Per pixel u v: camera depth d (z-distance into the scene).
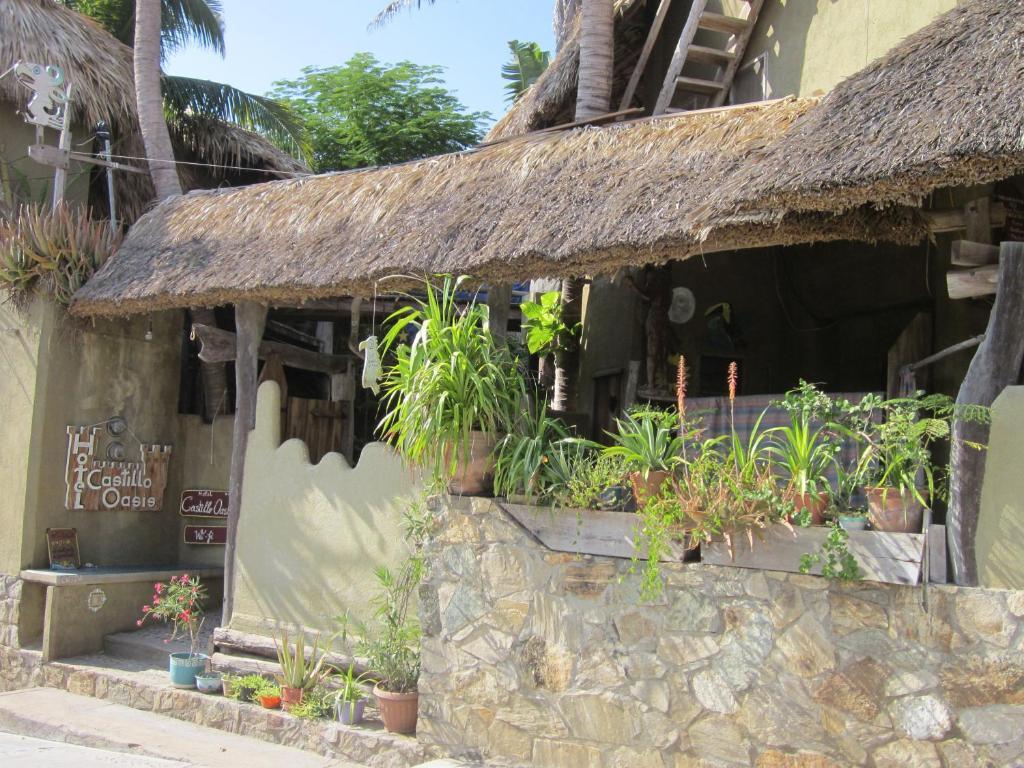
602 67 9.27
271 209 8.83
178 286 8.32
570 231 6.34
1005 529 4.59
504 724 5.88
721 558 5.21
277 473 7.89
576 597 5.70
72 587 8.80
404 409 6.14
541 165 7.28
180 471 10.33
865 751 4.73
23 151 11.07
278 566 7.75
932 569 4.70
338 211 8.23
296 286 7.56
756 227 5.80
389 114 22.89
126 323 9.88
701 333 9.67
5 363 9.43
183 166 13.42
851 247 9.15
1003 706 4.42
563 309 10.50
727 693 5.14
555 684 5.71
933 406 4.86
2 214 10.09
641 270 9.18
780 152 5.21
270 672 7.46
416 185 8.02
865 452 4.98
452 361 6.01
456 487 6.24
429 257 6.93
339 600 7.35
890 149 4.73
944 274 7.53
